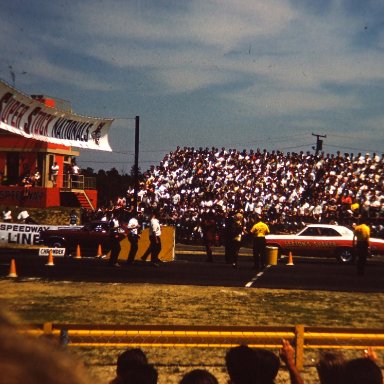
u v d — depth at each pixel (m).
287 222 32.69
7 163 40.22
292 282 17.44
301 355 7.48
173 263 22.72
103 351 8.80
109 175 81.75
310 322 11.40
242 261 24.73
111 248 20.98
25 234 29.22
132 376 2.87
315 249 24.89
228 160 40.41
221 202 35.94
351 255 24.58
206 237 23.81
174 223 35.50
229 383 3.37
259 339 7.36
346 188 34.72
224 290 15.48
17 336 0.55
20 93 29.52
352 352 8.82
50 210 36.78
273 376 3.31
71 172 43.03
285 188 36.50
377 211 31.50
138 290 15.18
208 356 8.73
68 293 14.48
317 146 39.25
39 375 0.53
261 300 13.98
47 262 21.97
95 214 37.06
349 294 15.20
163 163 43.12
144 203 38.47
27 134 32.25
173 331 7.25
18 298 13.62
